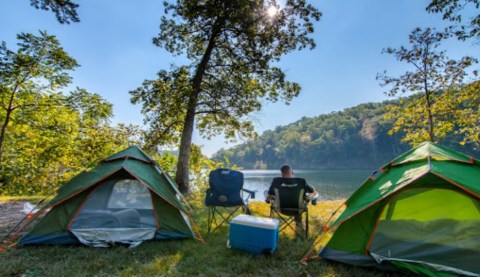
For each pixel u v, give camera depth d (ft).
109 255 10.36
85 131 43.29
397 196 9.84
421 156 9.53
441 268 8.43
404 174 9.27
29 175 41.11
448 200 9.89
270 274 8.93
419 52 28.09
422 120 30.99
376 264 9.25
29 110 35.42
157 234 12.34
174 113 31.09
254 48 31.68
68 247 11.25
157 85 30.53
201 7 29.63
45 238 11.41
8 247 10.95
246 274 8.91
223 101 31.91
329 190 71.72
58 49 32.91
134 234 12.03
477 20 24.49
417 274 8.66
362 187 10.46
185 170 29.76
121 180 13.96
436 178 9.02
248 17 29.40
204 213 19.70
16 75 31.42
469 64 26.78
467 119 28.84
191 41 34.81
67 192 12.16
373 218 9.83
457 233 9.28
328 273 9.02
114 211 13.12
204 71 31.94
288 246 11.50
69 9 20.25
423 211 10.07
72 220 11.84
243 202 13.71
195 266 9.43
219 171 13.70
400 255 9.09
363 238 9.73
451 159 9.14
